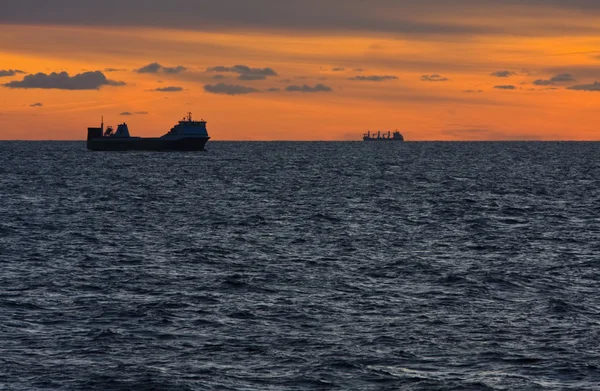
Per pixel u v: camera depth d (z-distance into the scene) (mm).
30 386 59438
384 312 81750
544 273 104562
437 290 93000
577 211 190750
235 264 110312
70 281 96312
